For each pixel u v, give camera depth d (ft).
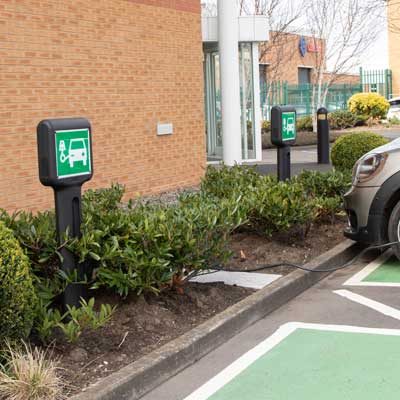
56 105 28.35
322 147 45.78
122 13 31.60
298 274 18.74
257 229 21.63
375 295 17.78
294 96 93.20
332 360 13.41
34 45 27.25
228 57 45.21
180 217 15.85
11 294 11.62
